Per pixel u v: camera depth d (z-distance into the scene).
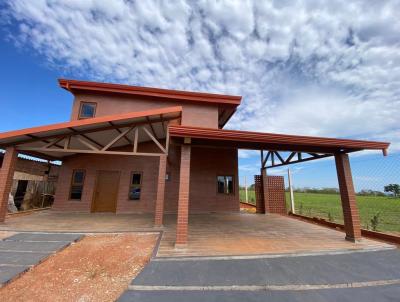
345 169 5.73
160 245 4.84
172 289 2.95
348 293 2.92
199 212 10.23
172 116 7.61
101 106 10.05
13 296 2.81
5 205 6.72
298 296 2.83
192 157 10.72
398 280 3.26
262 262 3.93
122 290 3.01
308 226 7.26
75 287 3.08
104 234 6.02
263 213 10.49
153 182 10.24
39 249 4.52
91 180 9.88
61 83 9.66
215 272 3.47
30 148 6.87
